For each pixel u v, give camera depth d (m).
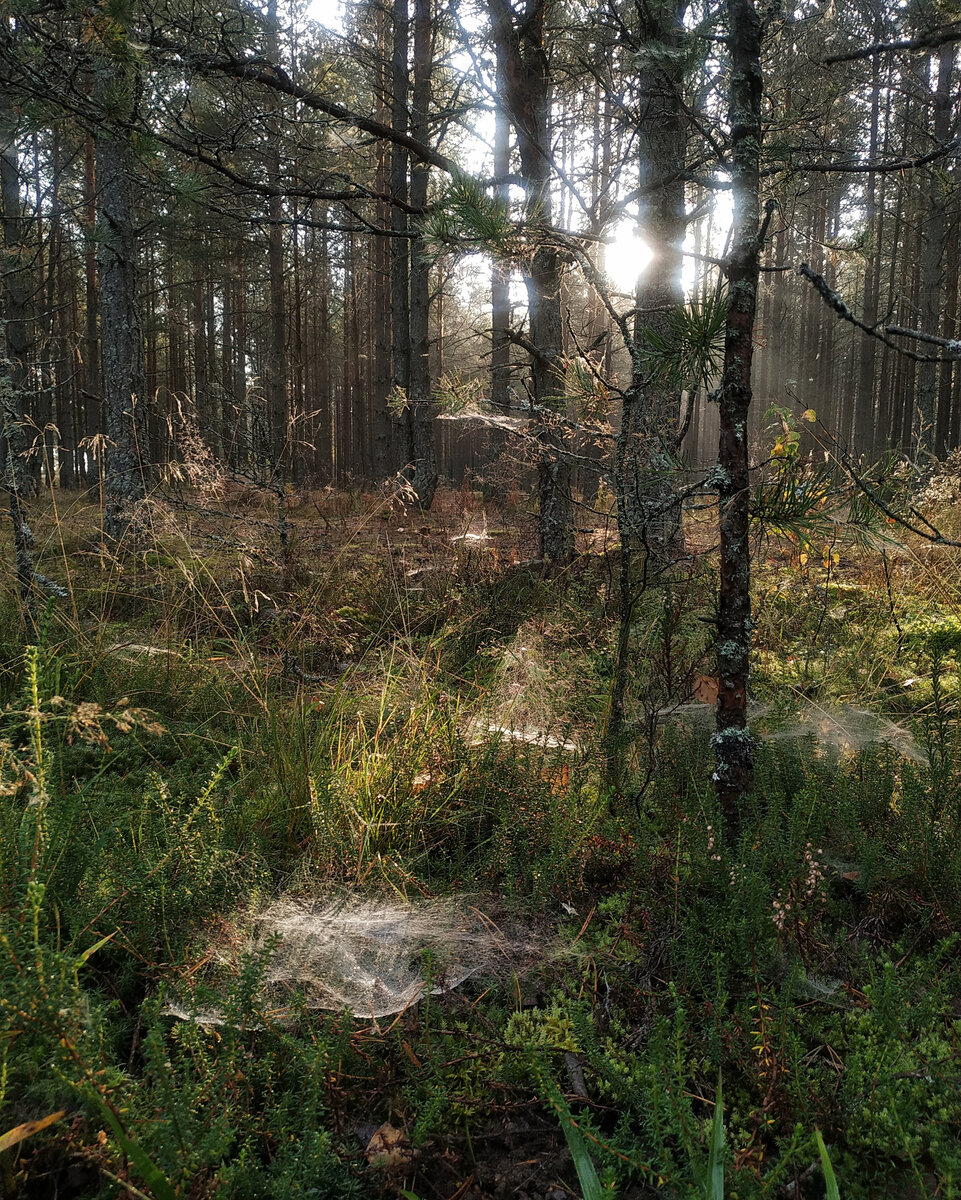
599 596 4.61
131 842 2.51
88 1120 1.50
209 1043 1.80
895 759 2.92
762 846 2.32
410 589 5.89
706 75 3.30
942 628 4.62
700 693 3.48
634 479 3.04
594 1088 1.79
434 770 2.99
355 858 2.55
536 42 5.17
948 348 2.16
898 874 2.32
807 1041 1.88
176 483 5.62
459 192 2.54
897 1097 1.60
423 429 14.02
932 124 8.82
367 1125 1.71
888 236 20.48
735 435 2.32
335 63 8.21
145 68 3.53
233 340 28.84
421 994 2.02
